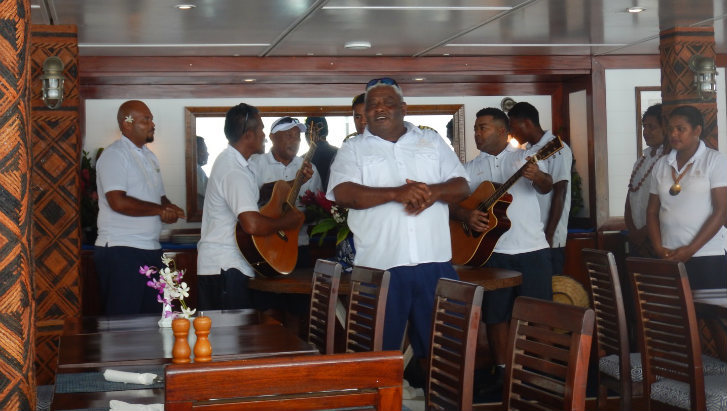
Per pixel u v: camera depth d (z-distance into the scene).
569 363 2.32
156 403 2.37
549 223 6.48
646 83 8.23
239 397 1.56
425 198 4.19
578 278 8.12
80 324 3.87
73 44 5.83
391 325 4.24
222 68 7.40
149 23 5.88
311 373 1.58
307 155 5.55
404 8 5.61
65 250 5.83
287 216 5.30
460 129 8.47
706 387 3.70
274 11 5.61
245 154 5.27
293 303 5.50
